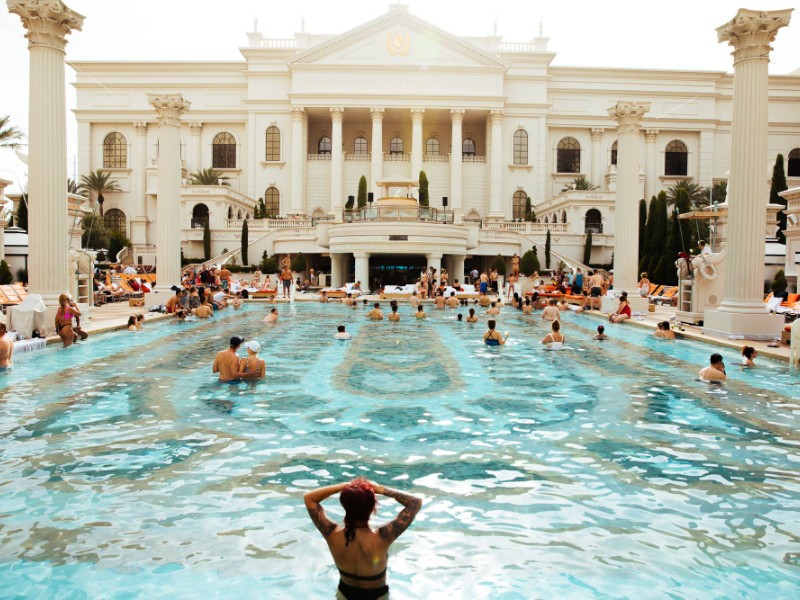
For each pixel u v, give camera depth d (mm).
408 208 40906
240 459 6664
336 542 3965
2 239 27047
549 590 4102
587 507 5426
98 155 68000
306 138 65250
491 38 67938
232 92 67625
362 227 39438
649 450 7020
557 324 15328
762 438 7504
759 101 15414
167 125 24891
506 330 19781
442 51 63125
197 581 4199
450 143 70250
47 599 3971
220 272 34969
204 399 9539
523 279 38594
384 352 14703
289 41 66500
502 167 66125
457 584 4172
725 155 69375
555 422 8242
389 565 4410
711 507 5434
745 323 15633
